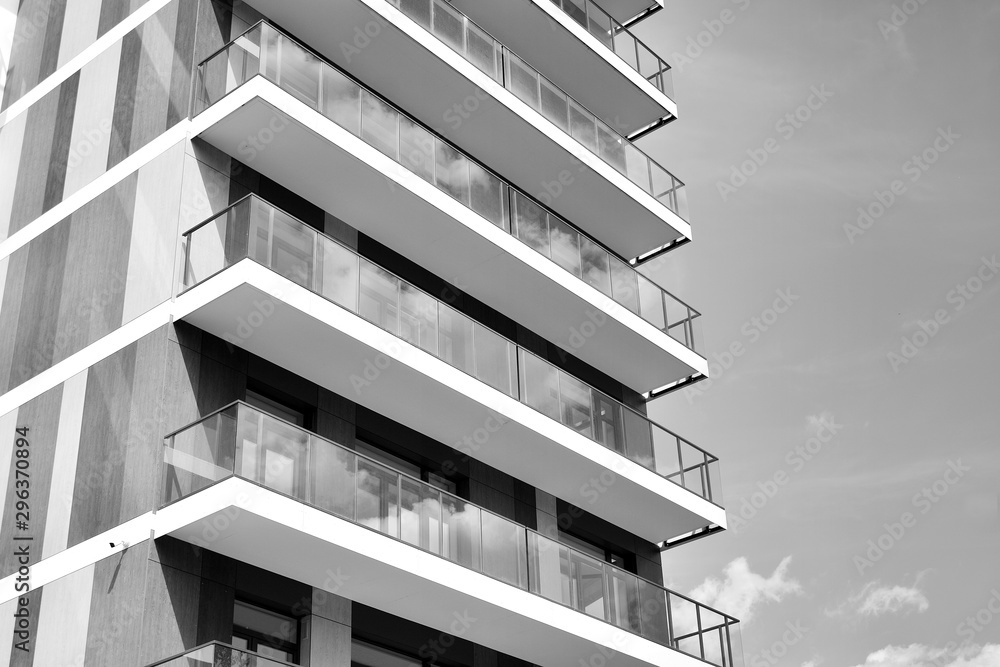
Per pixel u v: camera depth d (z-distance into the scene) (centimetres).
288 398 1731
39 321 1778
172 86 1803
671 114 2645
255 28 1764
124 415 1571
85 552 1516
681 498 2162
